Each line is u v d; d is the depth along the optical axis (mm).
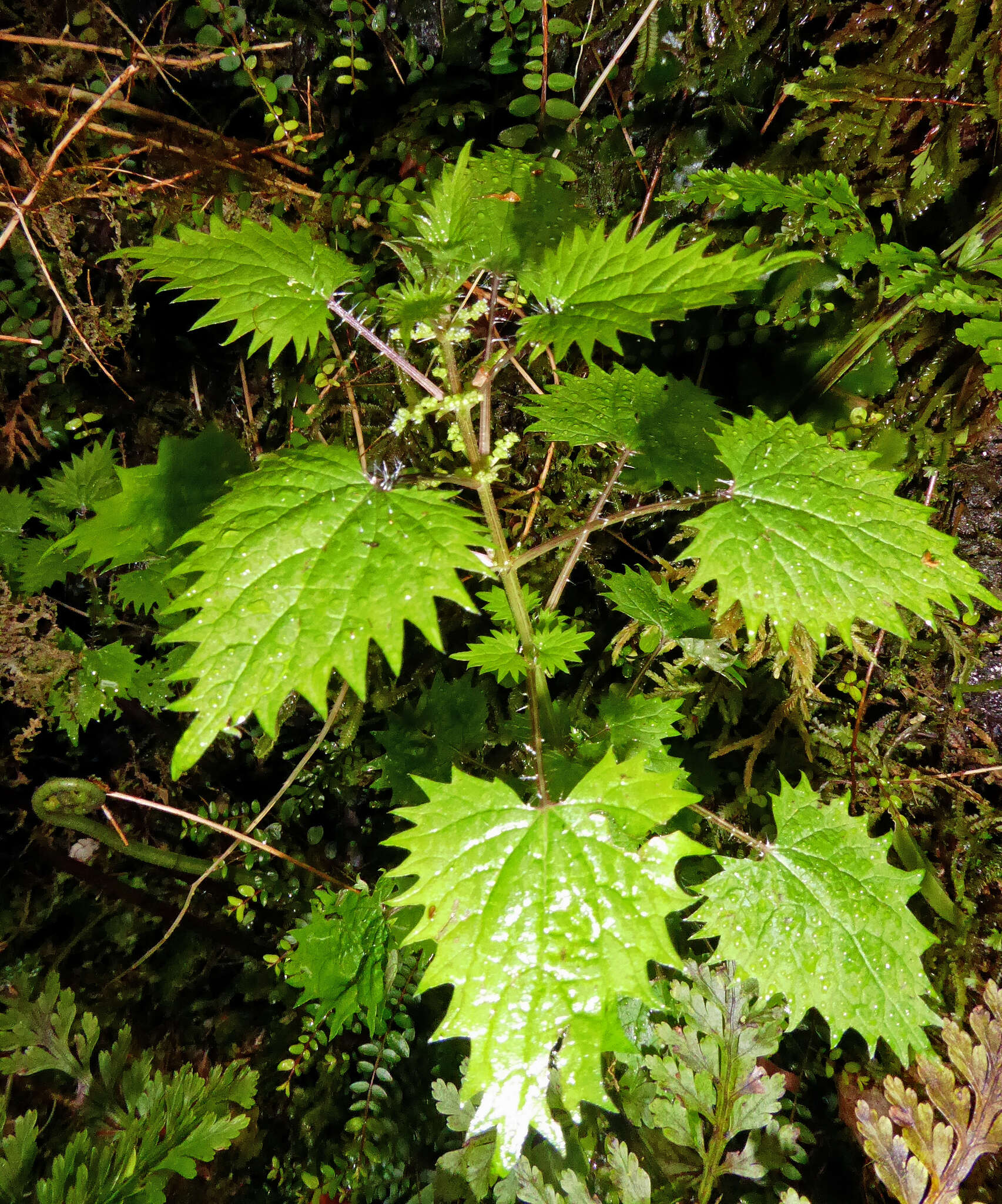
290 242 260
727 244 447
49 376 510
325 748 533
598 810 230
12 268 496
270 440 555
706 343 460
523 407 368
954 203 400
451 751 424
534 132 439
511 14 417
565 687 521
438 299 237
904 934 288
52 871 539
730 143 439
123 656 490
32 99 445
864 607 221
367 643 199
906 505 234
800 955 292
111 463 510
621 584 414
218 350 533
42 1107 436
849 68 387
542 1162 354
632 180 460
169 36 473
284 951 461
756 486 242
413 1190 404
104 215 484
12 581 493
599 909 220
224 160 459
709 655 410
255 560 214
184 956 521
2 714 542
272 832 519
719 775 465
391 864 523
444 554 207
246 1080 398
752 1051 344
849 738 454
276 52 474
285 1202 425
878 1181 365
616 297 231
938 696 442
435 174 445
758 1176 337
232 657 204
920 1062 331
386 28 456
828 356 435
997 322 310
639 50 423
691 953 395
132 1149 358
